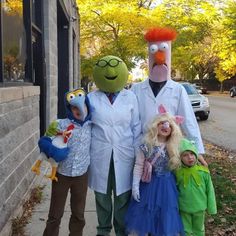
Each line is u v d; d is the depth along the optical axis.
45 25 5.13
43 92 5.03
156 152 2.36
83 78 18.28
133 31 14.12
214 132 8.73
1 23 2.82
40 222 3.03
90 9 13.92
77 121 2.38
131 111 2.51
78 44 13.31
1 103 2.58
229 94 28.89
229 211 3.35
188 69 33.12
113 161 2.47
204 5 15.05
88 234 2.84
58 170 2.39
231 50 21.80
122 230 2.62
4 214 2.63
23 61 3.83
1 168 2.57
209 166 4.96
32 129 3.78
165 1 14.71
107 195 2.57
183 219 2.40
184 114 2.56
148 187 2.37
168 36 2.54
